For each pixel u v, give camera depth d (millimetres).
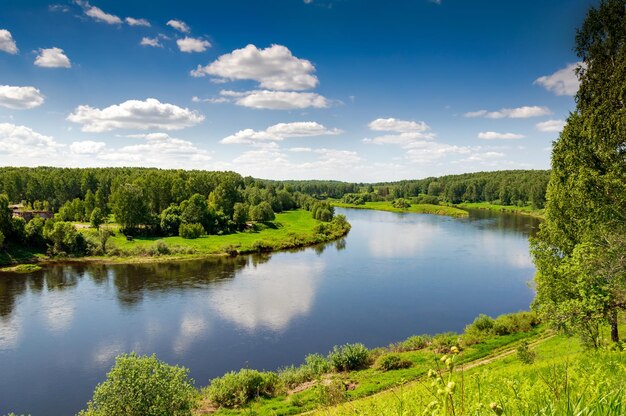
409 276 66438
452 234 105688
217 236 102375
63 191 128250
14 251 78125
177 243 91812
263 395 29609
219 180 150375
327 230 108812
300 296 56875
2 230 78688
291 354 39938
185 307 52438
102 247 84312
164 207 122438
